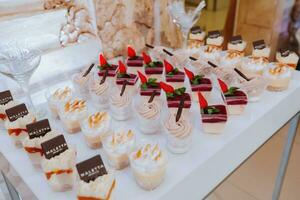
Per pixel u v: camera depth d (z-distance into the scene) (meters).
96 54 1.96
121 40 2.09
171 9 2.00
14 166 1.19
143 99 1.41
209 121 1.24
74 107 1.33
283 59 1.75
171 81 1.58
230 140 1.25
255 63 1.69
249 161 2.53
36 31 1.66
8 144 1.31
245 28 3.03
